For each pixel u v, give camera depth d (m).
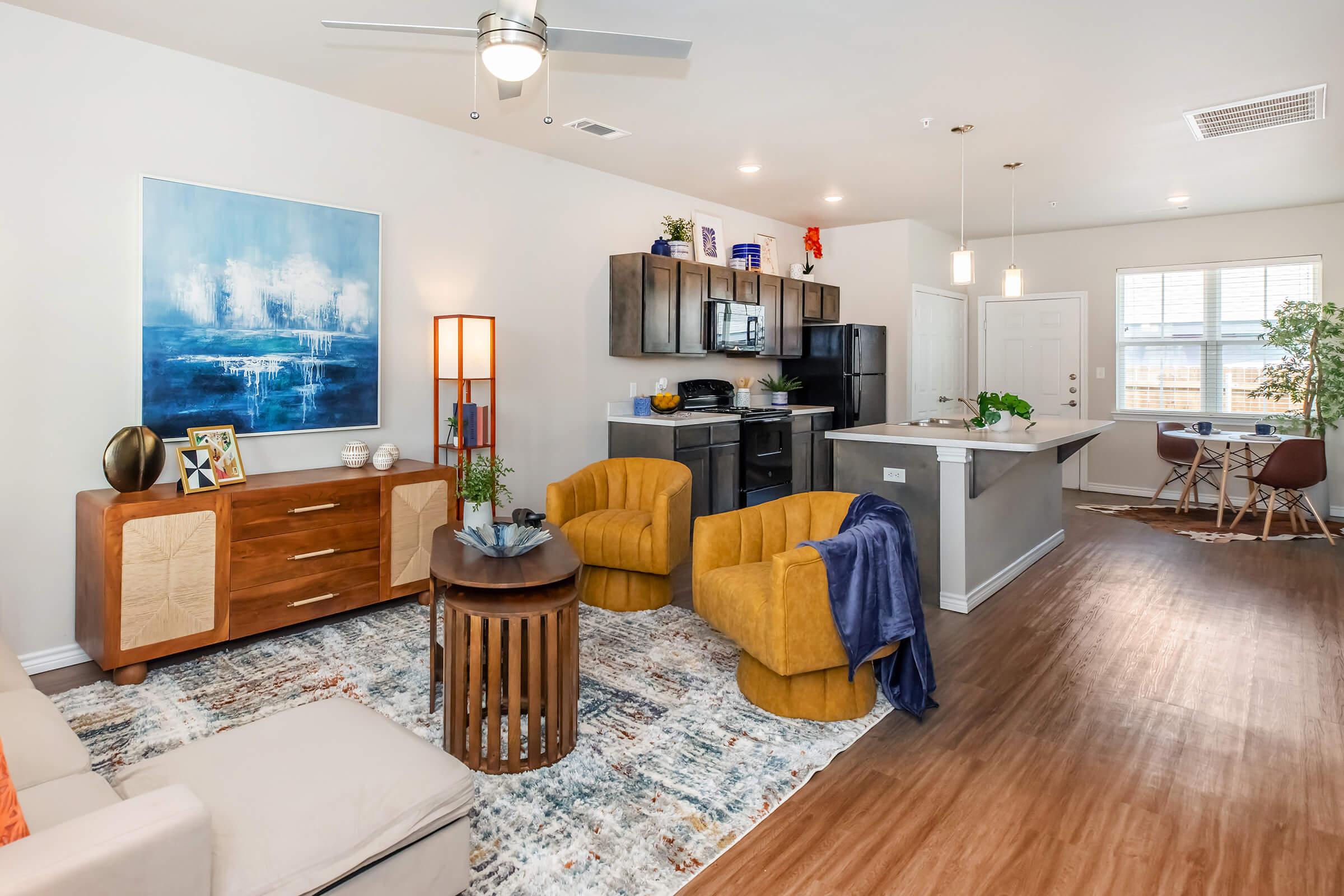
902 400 6.82
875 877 1.76
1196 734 2.46
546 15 2.82
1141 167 4.88
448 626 2.26
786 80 3.45
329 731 1.64
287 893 1.22
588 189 4.96
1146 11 2.78
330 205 3.67
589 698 2.71
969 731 2.49
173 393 3.21
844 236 7.10
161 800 1.13
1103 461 7.21
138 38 3.05
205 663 3.00
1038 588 4.14
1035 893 1.71
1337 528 5.60
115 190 3.04
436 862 1.50
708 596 2.77
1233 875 1.77
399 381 4.02
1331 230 5.99
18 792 1.40
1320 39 3.02
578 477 3.88
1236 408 6.52
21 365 2.85
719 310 5.56
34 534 2.91
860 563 2.46
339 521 3.35
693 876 1.76
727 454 5.36
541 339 4.71
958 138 4.29
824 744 2.38
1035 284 7.42
